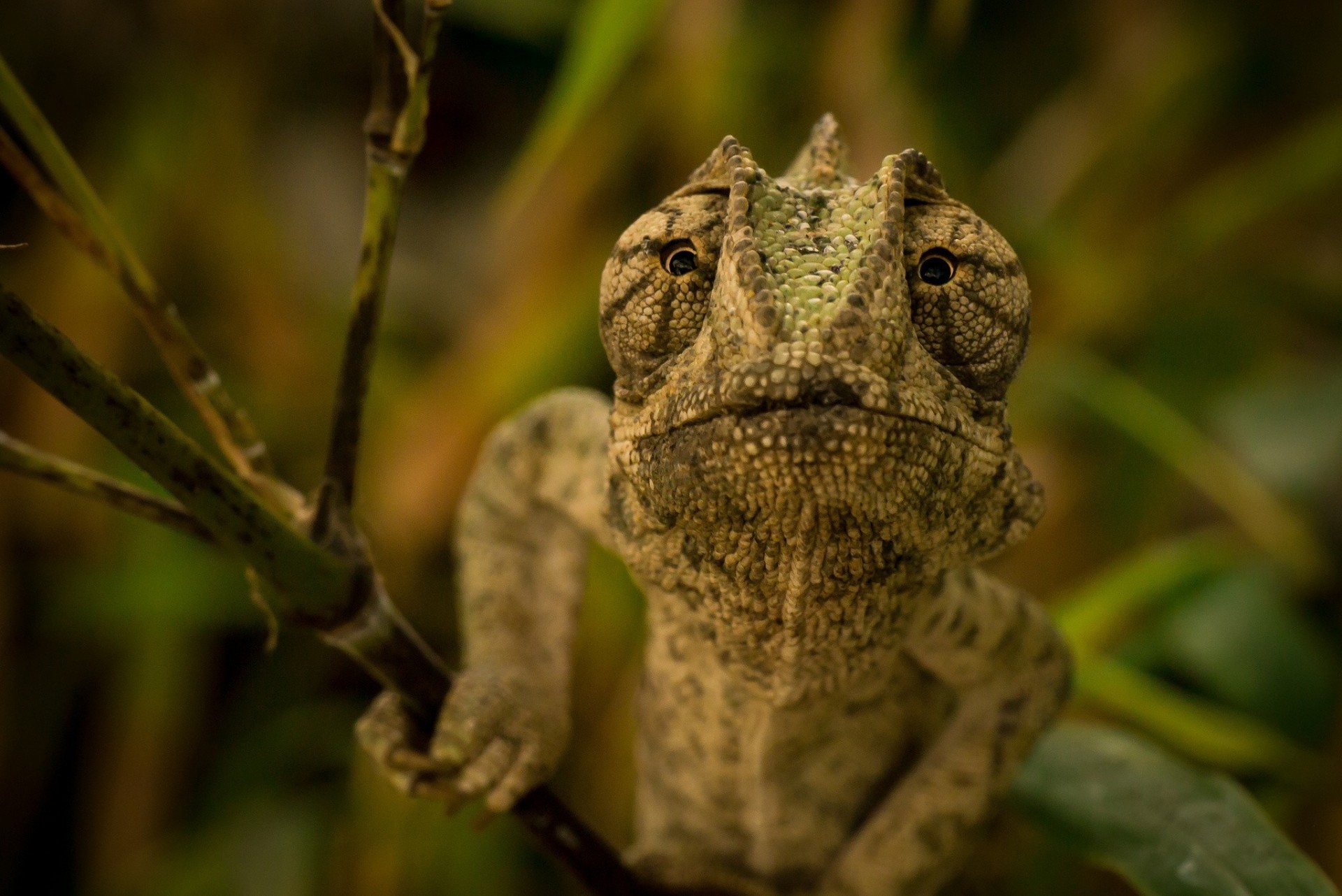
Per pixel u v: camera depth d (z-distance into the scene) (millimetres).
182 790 419
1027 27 447
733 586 269
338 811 387
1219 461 356
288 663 426
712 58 386
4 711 429
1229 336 406
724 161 265
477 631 302
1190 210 395
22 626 443
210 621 414
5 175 445
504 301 386
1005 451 266
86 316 421
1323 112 434
